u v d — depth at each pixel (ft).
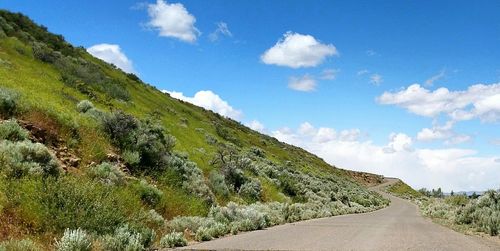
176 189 69.97
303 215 86.89
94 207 38.09
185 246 38.70
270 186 122.72
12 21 172.55
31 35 171.32
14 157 44.86
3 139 51.06
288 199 119.65
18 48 138.00
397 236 49.19
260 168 141.69
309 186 160.45
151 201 56.75
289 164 239.50
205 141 159.33
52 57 145.89
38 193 37.04
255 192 99.71
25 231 32.81
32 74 115.03
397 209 187.32
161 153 77.30
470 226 70.64
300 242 41.14
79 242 29.53
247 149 211.82
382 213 135.95
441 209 129.90
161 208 57.82
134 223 39.93
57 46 181.78
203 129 197.57
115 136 74.23
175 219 51.39
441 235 52.90
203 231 45.39
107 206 39.22
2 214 34.09
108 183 51.98
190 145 125.90
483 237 53.62
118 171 58.49
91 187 40.68
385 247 38.29
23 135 53.62
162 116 166.20
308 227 62.28
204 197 72.79
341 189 228.22
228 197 87.25
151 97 212.02
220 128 224.94
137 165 69.46
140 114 137.59
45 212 35.12
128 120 78.43
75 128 67.51
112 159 65.57
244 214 61.98
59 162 51.93
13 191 37.35
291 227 62.44
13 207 35.76
